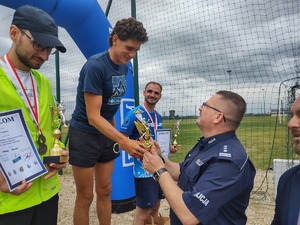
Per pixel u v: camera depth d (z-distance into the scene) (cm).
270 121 558
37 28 163
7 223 168
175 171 217
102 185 295
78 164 262
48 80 204
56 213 203
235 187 153
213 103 177
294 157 450
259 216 428
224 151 161
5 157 157
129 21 234
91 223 399
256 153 745
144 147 214
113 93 258
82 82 249
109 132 235
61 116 202
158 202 336
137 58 486
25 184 162
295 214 153
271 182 609
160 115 351
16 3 343
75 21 398
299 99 153
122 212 441
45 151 182
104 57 246
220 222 158
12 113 161
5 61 171
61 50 177
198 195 150
